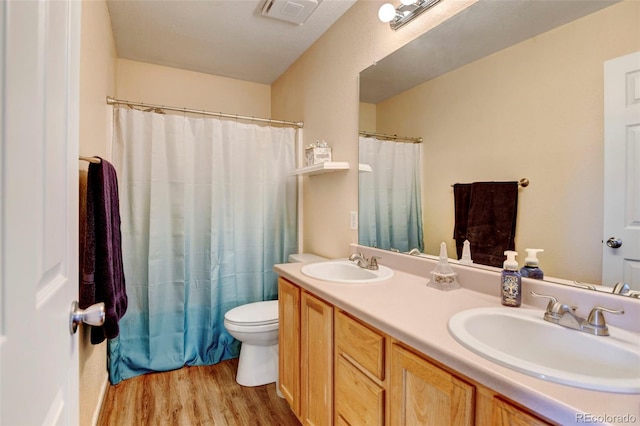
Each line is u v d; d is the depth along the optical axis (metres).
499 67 1.30
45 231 0.60
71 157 0.77
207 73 3.12
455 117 1.48
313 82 2.57
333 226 2.34
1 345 0.44
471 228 1.41
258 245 2.68
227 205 2.56
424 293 1.33
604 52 0.99
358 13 2.05
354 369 1.20
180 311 2.37
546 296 1.02
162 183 2.32
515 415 0.67
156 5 2.06
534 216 1.18
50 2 0.62
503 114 1.29
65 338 0.72
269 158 2.73
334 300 1.30
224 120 2.58
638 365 0.77
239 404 1.95
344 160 2.20
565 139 1.09
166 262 2.34
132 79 2.84
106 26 2.04
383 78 1.86
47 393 0.60
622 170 0.96
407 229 1.75
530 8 1.19
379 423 1.06
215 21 2.24
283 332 1.86
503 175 1.29
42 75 0.58
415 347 0.90
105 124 2.11
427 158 1.63
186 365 2.40
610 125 0.98
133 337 2.27
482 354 0.77
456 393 0.80
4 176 0.45
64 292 0.71
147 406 1.92
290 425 1.77
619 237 0.97
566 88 1.09
